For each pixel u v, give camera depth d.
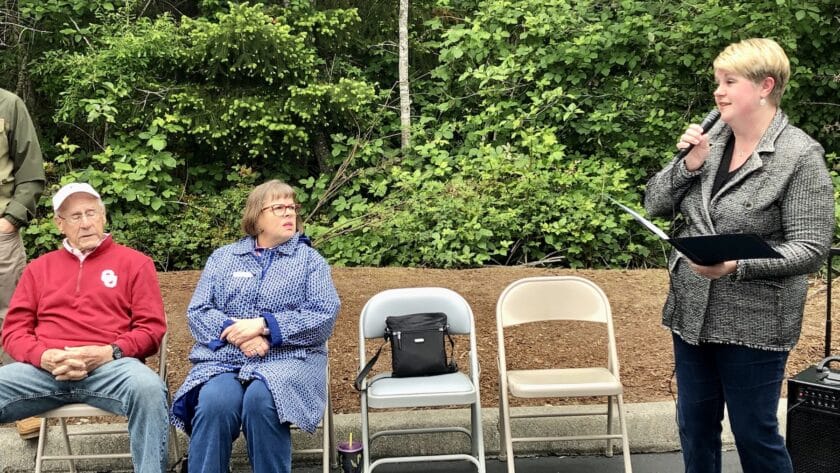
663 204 2.96
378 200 9.23
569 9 9.30
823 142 9.43
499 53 9.48
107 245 3.65
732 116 2.65
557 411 4.06
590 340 5.18
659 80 8.95
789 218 2.59
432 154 8.84
